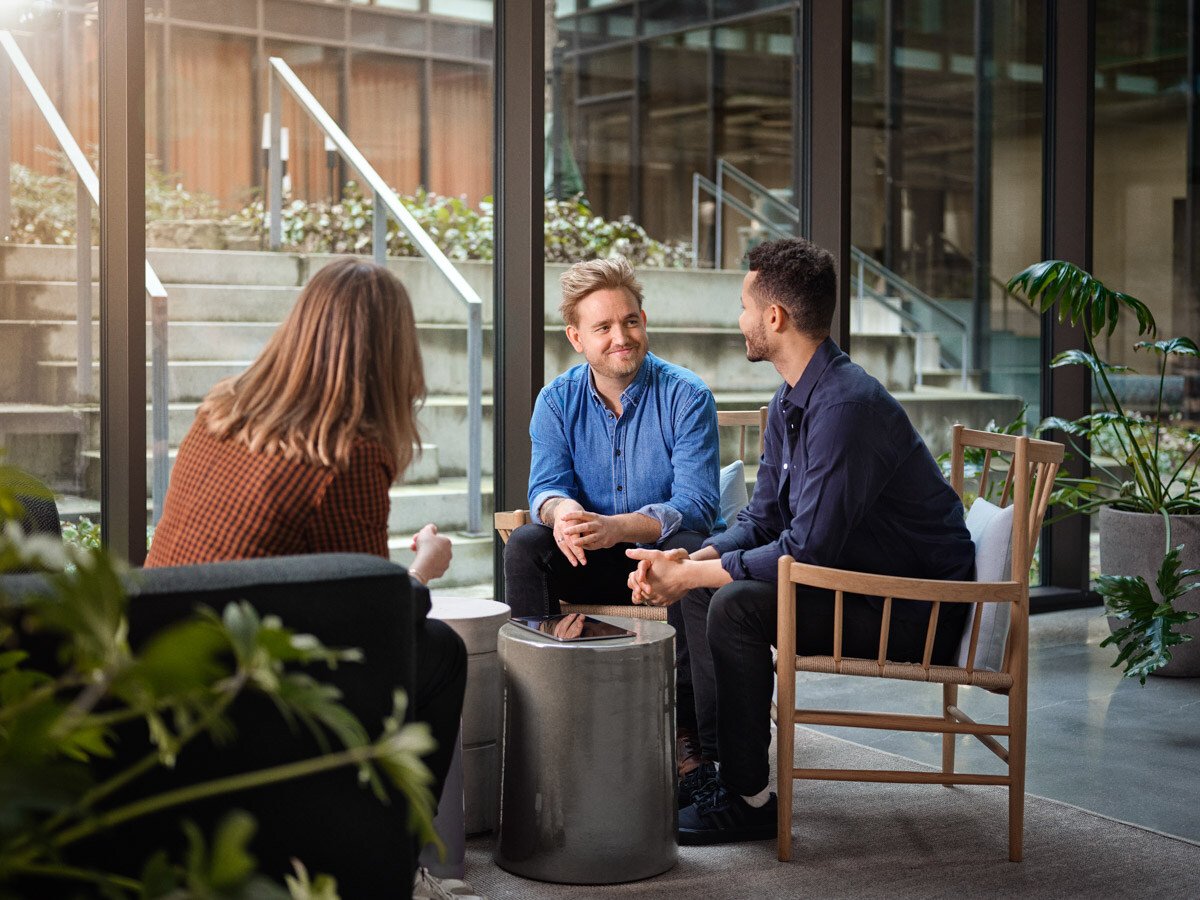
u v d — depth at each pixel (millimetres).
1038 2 4582
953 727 2301
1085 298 3770
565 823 2172
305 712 893
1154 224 4730
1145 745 3098
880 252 4430
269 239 3596
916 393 4484
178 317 3432
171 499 1751
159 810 1400
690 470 2752
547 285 4145
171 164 3457
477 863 2297
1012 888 2184
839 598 2258
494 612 2461
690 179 4426
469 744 2439
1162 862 2316
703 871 2258
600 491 2854
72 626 782
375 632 1496
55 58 3143
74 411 3092
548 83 4199
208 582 1414
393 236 3744
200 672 792
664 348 4332
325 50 3670
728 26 4473
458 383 3740
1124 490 3980
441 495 3727
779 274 2439
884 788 2754
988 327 4574
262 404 1723
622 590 2781
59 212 3098
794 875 2238
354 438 1705
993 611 2357
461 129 3850
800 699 3512
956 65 4504
